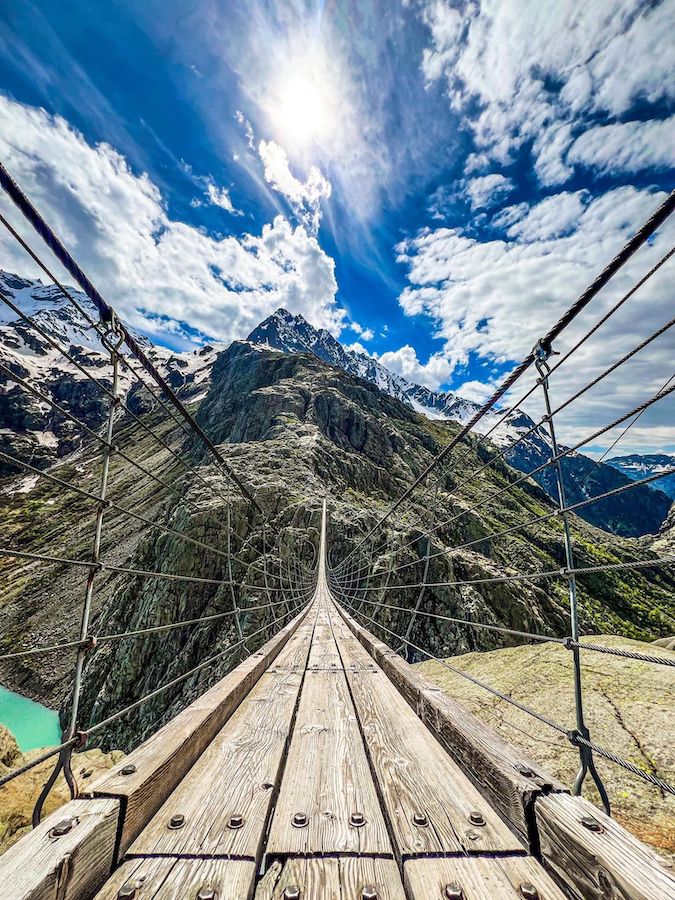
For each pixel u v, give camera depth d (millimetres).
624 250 2367
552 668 4746
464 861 1926
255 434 76375
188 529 35875
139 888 1809
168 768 2268
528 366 3000
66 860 1665
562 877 1825
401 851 1964
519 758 2225
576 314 2641
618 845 1735
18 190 2201
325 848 1998
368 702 3400
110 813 1878
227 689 3162
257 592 31562
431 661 5945
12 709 35375
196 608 33188
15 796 4559
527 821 1988
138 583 37469
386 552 40469
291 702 3369
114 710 30484
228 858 1925
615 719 3672
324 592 16422
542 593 50156
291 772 2523
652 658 1757
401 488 68375
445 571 44031
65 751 2033
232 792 2293
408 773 2475
